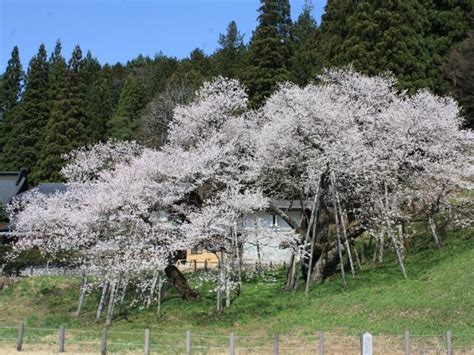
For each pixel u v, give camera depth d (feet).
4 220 142.20
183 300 91.81
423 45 129.80
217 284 90.17
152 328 77.77
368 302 73.51
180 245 83.56
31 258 124.67
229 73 194.80
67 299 102.89
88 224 86.94
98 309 85.35
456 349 57.16
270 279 100.22
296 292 87.66
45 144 168.96
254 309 80.79
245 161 96.84
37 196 109.70
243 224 99.55
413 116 90.12
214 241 85.61
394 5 129.49
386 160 90.17
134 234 85.92
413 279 79.87
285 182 95.14
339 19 147.54
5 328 79.25
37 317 91.40
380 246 94.27
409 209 99.60
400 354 57.47
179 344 66.28
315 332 66.95
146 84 233.35
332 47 137.49
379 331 64.18
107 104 208.85
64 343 66.44
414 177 93.09
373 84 105.40
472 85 127.34
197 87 178.19
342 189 93.40
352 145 87.35
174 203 93.61
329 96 99.86
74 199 101.04
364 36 128.36
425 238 100.01
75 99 174.50
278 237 94.53
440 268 81.20
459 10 141.49
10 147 181.98
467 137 96.68
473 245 87.40
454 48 134.41
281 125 87.15
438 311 66.39
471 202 100.07
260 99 141.28
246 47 232.32
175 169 89.92
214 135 98.17
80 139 170.81
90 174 113.70
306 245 86.63
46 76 195.31
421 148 90.99
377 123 94.89
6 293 109.50
